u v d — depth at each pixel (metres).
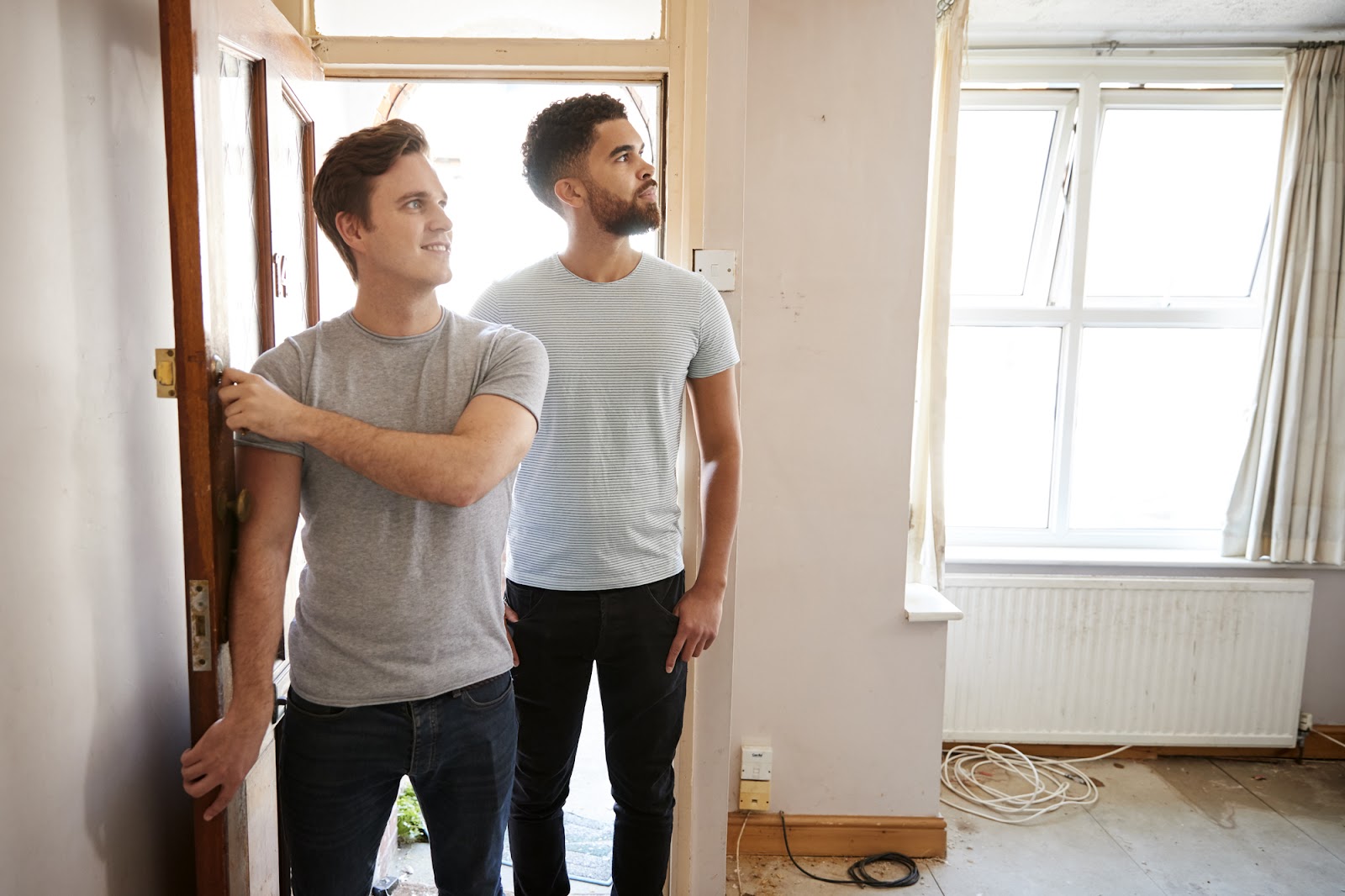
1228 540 2.95
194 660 1.12
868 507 2.27
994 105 2.93
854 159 2.18
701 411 1.61
